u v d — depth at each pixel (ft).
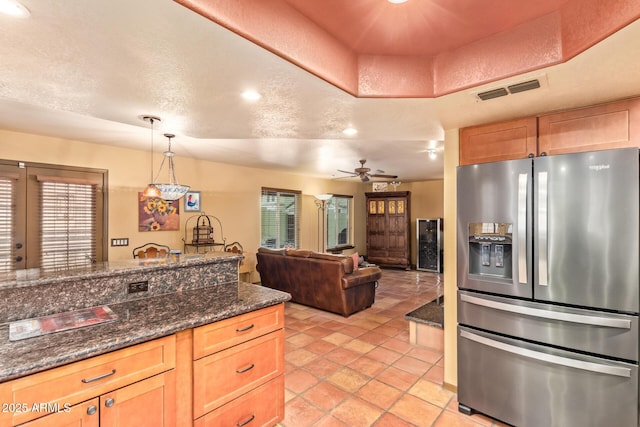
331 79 5.39
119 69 5.11
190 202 17.37
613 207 5.57
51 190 12.75
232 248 19.12
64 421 4.04
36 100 6.62
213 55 4.60
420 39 5.43
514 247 6.59
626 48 4.23
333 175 24.30
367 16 4.82
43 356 3.96
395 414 7.36
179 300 6.52
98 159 14.02
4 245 11.71
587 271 5.81
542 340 6.27
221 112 7.27
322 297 15.01
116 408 4.48
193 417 5.33
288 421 7.06
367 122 7.95
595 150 6.21
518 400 6.56
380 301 17.07
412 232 28.32
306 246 24.70
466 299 7.33
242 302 6.37
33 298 5.49
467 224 7.36
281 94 6.06
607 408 5.64
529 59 4.91
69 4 3.44
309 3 4.55
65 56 4.69
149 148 14.79
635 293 5.41
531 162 6.41
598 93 5.80
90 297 6.07
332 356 10.39
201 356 5.44
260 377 6.39
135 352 4.67
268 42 4.36
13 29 3.95
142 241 15.47
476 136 7.88
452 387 8.29
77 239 13.43
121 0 3.38
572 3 4.39
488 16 4.73
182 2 3.46
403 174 23.45
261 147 14.37
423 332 11.15
